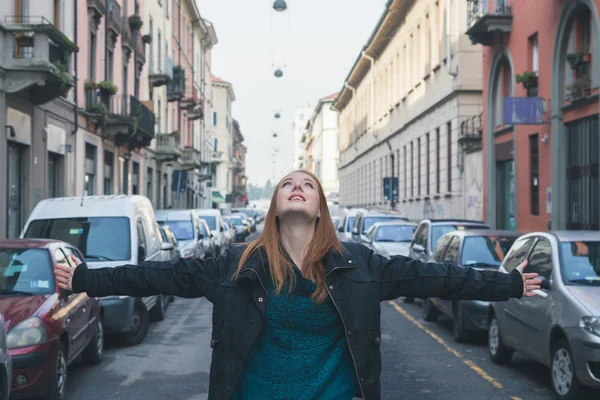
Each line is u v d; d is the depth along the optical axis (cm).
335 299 274
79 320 815
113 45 2859
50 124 2050
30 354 666
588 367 662
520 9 2116
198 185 6406
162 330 1220
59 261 820
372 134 5069
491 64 2400
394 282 288
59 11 2078
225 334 276
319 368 276
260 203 14262
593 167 1692
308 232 290
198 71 6088
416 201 3669
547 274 780
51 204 1146
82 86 2394
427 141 3406
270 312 275
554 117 1858
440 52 3086
